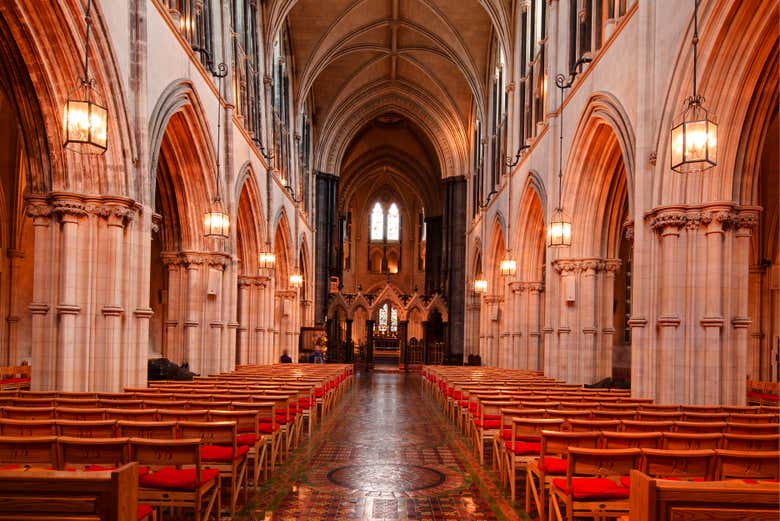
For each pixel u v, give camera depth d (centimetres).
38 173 1237
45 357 1218
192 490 621
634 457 582
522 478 977
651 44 1339
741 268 1234
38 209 1234
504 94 3180
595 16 1809
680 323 1239
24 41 1123
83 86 1036
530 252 2677
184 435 716
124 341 1291
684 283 1245
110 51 1222
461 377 1877
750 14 1119
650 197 1318
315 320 4316
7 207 2166
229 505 791
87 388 1234
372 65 4088
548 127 2170
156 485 618
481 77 3625
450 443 1295
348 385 2675
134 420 818
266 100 2802
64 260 1230
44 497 360
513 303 2725
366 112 4412
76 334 1238
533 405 1045
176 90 1588
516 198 2775
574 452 586
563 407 1030
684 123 978
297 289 3503
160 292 2572
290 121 3516
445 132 4372
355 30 3572
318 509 789
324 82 4188
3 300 2166
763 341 2316
